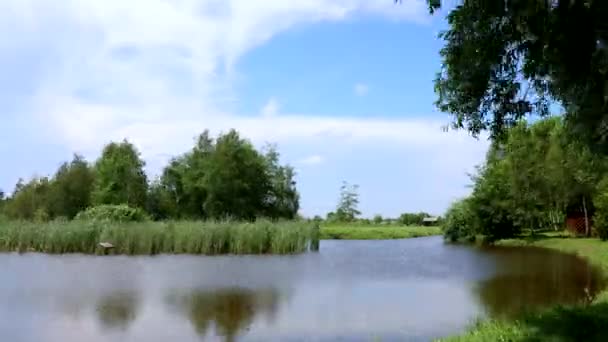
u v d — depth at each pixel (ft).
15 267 80.43
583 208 129.90
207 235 107.34
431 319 43.60
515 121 28.99
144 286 61.77
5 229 109.81
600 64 22.68
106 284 63.52
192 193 217.97
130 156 198.49
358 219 278.87
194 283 64.54
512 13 23.18
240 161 214.90
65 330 40.57
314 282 65.62
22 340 37.91
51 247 106.52
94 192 189.47
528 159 128.06
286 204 230.89
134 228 107.65
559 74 24.34
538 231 150.71
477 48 25.11
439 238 177.58
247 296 55.36
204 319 44.32
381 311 47.14
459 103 28.09
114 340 37.81
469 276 70.74
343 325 41.91
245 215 211.00
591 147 28.07
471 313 45.68
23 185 215.31
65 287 60.85
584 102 24.48
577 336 27.35
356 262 89.86
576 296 52.24
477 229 142.82
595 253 90.79
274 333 39.50
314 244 116.26
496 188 140.77
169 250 107.04
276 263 87.71
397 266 83.51
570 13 21.91
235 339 37.96
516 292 56.34
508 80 27.48
